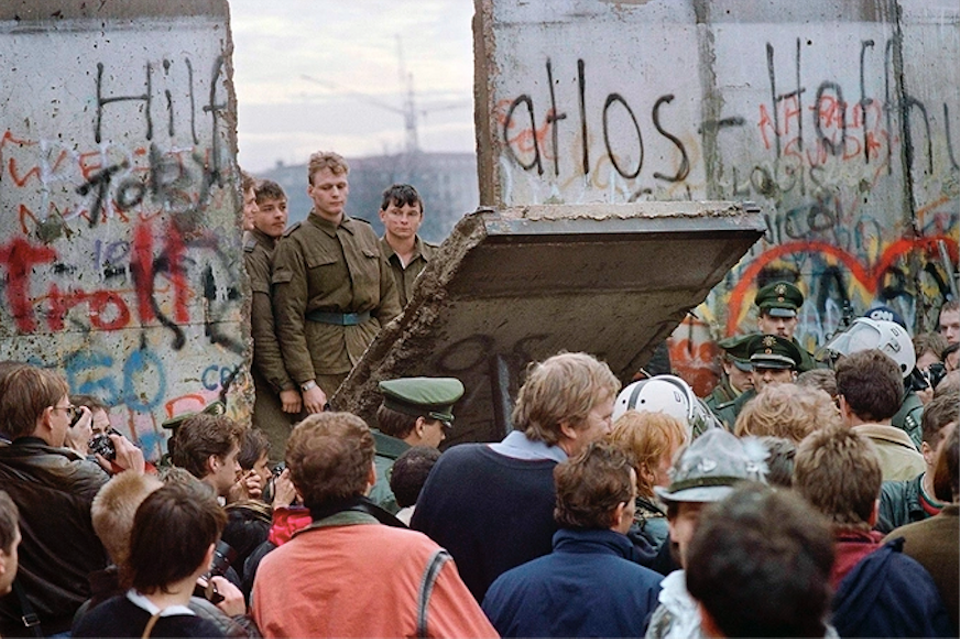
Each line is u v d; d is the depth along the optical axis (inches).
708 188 381.1
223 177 336.5
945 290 404.5
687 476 133.0
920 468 198.1
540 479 167.6
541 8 366.0
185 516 133.3
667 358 325.7
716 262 270.2
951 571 141.6
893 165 400.8
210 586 154.9
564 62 368.2
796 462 145.8
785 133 389.4
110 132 328.5
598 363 171.9
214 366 332.5
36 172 322.7
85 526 180.7
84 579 181.5
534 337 274.7
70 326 323.9
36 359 321.4
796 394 186.7
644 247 257.4
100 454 203.9
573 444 169.8
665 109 377.4
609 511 149.6
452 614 143.4
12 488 179.0
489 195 364.5
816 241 391.9
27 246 321.4
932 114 404.5
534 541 166.1
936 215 405.1
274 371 331.0
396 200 344.2
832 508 142.8
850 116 396.5
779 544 91.7
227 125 338.0
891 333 281.9
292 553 148.1
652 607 144.3
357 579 144.2
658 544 171.2
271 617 145.6
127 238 328.8
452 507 168.9
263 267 336.5
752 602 91.1
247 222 341.7
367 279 331.9
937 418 176.1
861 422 204.7
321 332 330.6
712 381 378.6
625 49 374.0
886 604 134.1
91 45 327.3
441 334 262.5
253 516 203.3
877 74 399.2
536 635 145.2
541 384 169.9
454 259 246.2
